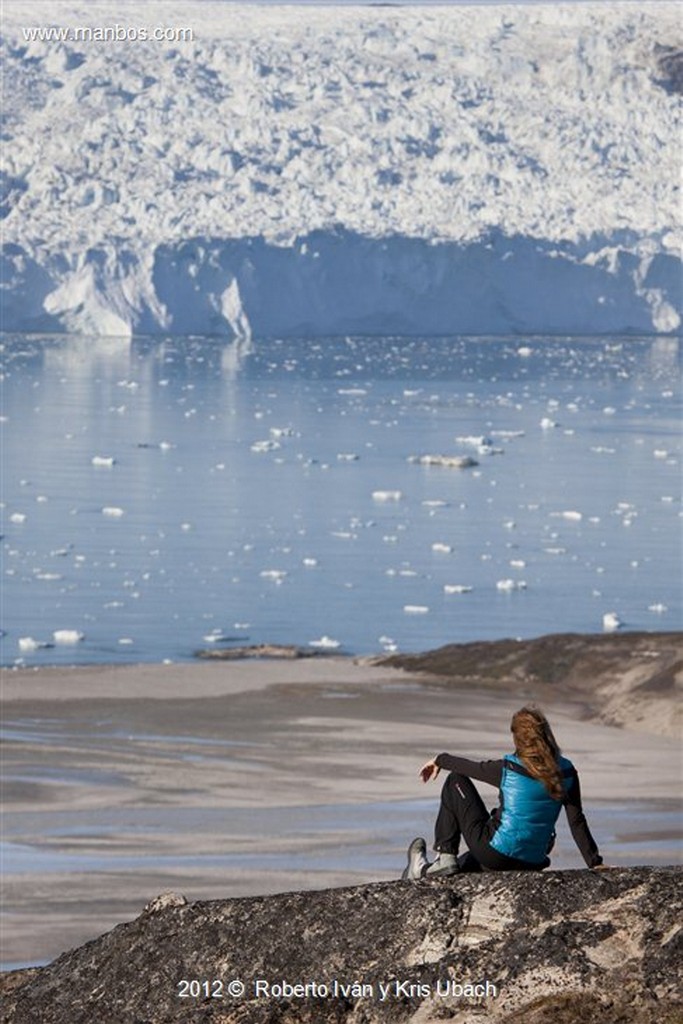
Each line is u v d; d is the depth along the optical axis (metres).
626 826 99.25
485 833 29.39
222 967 29.89
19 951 72.69
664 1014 26.36
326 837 96.94
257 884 84.38
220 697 149.00
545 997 27.14
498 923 28.70
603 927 28.05
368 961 29.03
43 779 114.00
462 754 125.75
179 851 93.00
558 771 28.97
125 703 145.12
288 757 123.75
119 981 30.58
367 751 126.94
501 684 159.38
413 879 30.05
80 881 85.69
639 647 163.75
